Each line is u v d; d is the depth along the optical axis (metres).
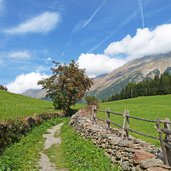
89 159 19.72
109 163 18.09
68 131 37.25
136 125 37.66
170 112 58.12
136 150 15.66
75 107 86.06
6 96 89.62
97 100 72.06
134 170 14.61
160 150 16.11
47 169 19.28
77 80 72.38
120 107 76.50
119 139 19.53
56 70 72.06
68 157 21.81
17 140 27.47
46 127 42.66
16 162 19.73
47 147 27.27
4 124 25.03
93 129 26.11
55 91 71.69
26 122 34.09
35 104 83.75
